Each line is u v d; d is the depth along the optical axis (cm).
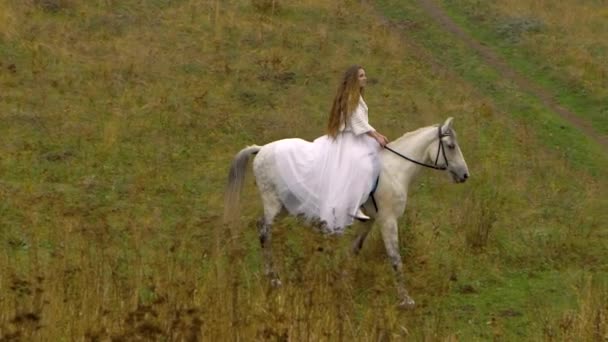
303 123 1614
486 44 2330
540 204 1352
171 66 1812
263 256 998
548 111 1869
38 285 812
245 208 1251
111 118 1543
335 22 2245
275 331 738
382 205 987
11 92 1600
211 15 2130
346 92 983
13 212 1156
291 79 1836
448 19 2500
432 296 973
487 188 1398
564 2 2692
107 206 1220
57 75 1692
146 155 1419
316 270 888
